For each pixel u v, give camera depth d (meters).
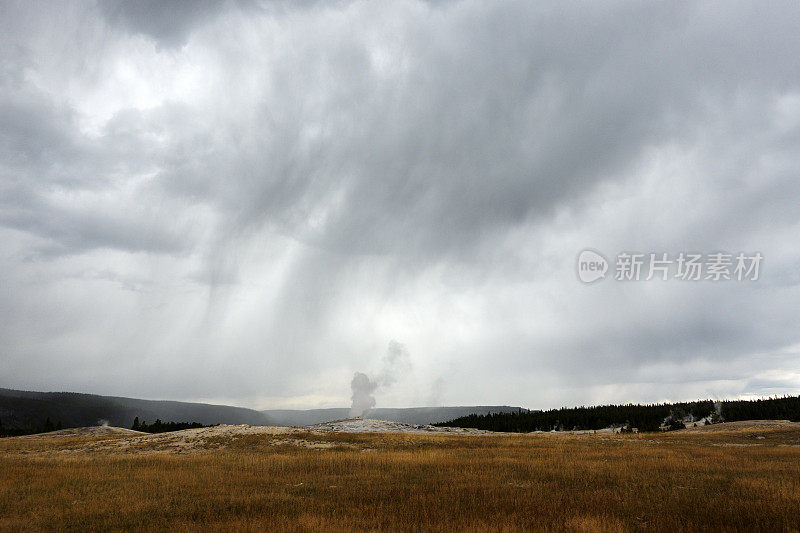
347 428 67.19
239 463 29.19
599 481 22.25
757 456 33.50
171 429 120.00
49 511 16.05
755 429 68.62
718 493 18.91
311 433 48.00
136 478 23.12
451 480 22.55
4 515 15.58
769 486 19.59
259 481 22.50
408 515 14.77
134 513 15.75
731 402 135.62
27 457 36.62
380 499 17.84
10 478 22.92
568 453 36.19
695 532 12.88
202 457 33.06
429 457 32.38
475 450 38.91
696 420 132.00
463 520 14.02
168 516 15.45
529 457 33.12
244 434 46.41
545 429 137.50
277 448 38.84
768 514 14.59
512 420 145.12
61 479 22.58
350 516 14.84
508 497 18.12
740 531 12.88
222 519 14.70
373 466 27.95
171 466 28.09
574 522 13.77
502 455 34.81
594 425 135.25
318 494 19.20
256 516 15.05
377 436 48.38
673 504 16.56
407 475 24.33
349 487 20.88
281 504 17.05
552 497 18.06
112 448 41.97
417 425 73.19
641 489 19.91
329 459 31.16
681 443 48.28
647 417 135.50
